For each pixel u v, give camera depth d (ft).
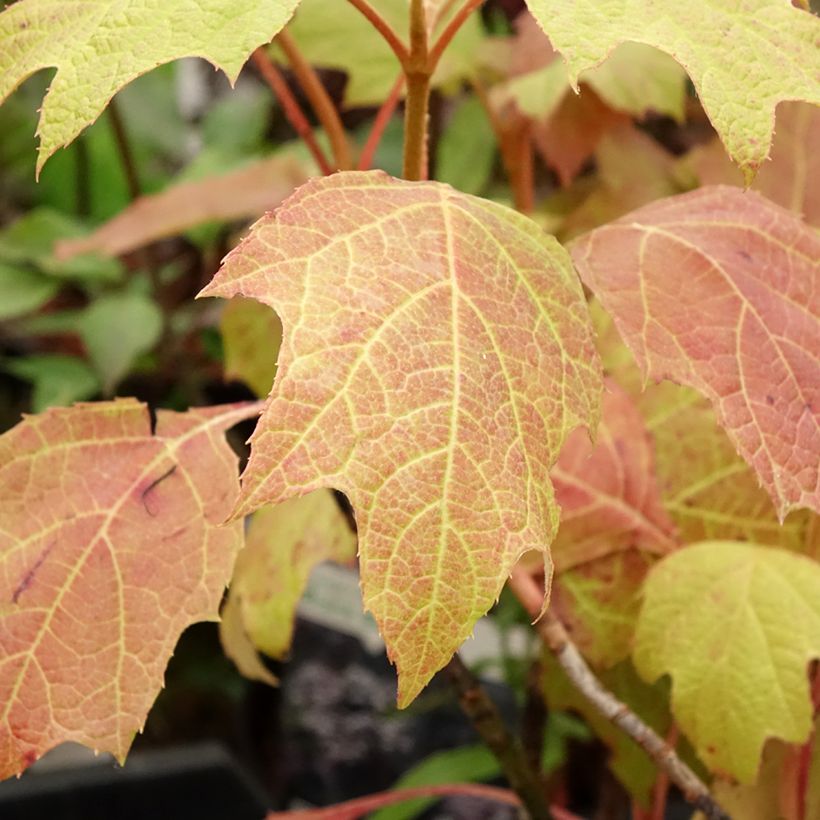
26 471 1.20
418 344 0.95
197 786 2.45
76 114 0.98
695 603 1.32
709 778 1.52
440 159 2.32
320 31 1.89
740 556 1.34
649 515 1.47
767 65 1.00
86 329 2.39
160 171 3.43
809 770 1.41
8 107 3.11
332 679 3.13
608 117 1.82
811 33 1.03
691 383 1.11
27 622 1.15
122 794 2.40
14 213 3.23
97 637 1.16
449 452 0.93
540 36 1.89
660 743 1.32
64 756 2.46
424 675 0.90
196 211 2.06
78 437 1.23
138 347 2.36
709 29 1.01
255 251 0.95
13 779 2.37
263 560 1.59
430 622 0.90
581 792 2.39
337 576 1.98
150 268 2.63
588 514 1.47
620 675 1.53
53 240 2.68
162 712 2.64
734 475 1.48
